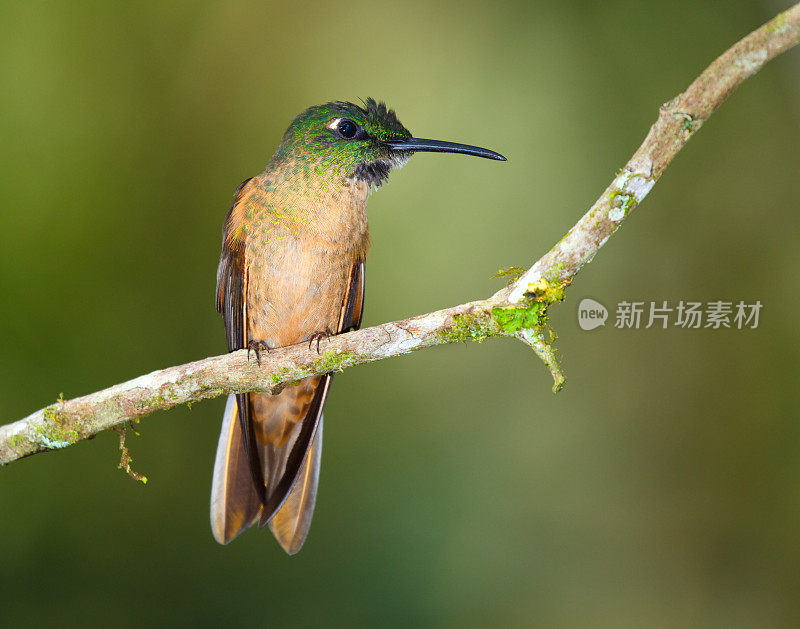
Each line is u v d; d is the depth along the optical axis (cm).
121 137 1163
